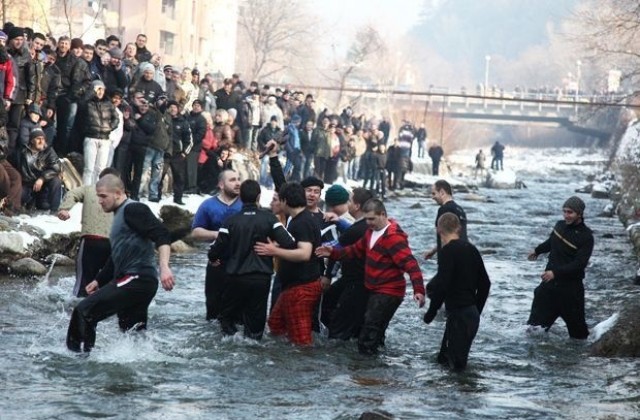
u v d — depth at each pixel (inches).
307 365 527.5
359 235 577.6
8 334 562.6
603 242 1220.5
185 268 853.8
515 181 2711.6
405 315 692.7
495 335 636.7
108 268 524.1
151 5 3403.1
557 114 5378.9
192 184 1153.4
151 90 1054.4
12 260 765.3
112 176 509.4
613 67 2250.2
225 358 530.0
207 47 4087.1
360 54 4084.6
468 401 466.3
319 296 575.8
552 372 538.9
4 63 850.1
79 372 487.2
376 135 1840.6
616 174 2390.5
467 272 530.6
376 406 450.6
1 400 436.5
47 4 2127.2
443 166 2802.7
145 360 513.3
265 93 1493.6
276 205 609.3
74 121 961.5
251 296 561.0
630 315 606.2
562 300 626.2
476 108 5418.3
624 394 489.1
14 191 853.2
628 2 1991.9
